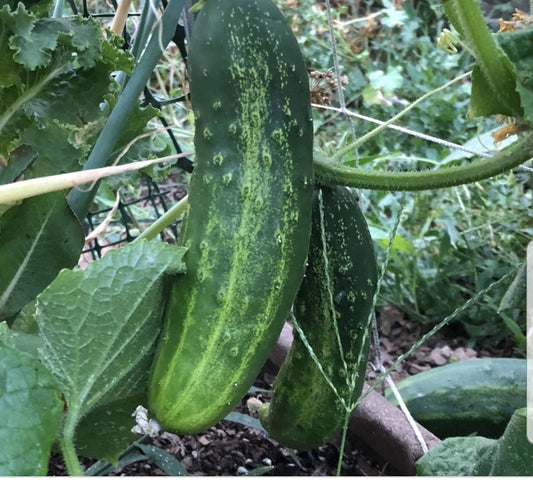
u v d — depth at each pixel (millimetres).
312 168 287
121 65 387
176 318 288
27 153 379
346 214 336
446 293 718
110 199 659
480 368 521
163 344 293
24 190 307
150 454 432
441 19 1195
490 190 790
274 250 276
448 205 781
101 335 291
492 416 500
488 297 695
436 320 726
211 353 283
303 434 369
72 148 366
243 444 515
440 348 695
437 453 375
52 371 295
